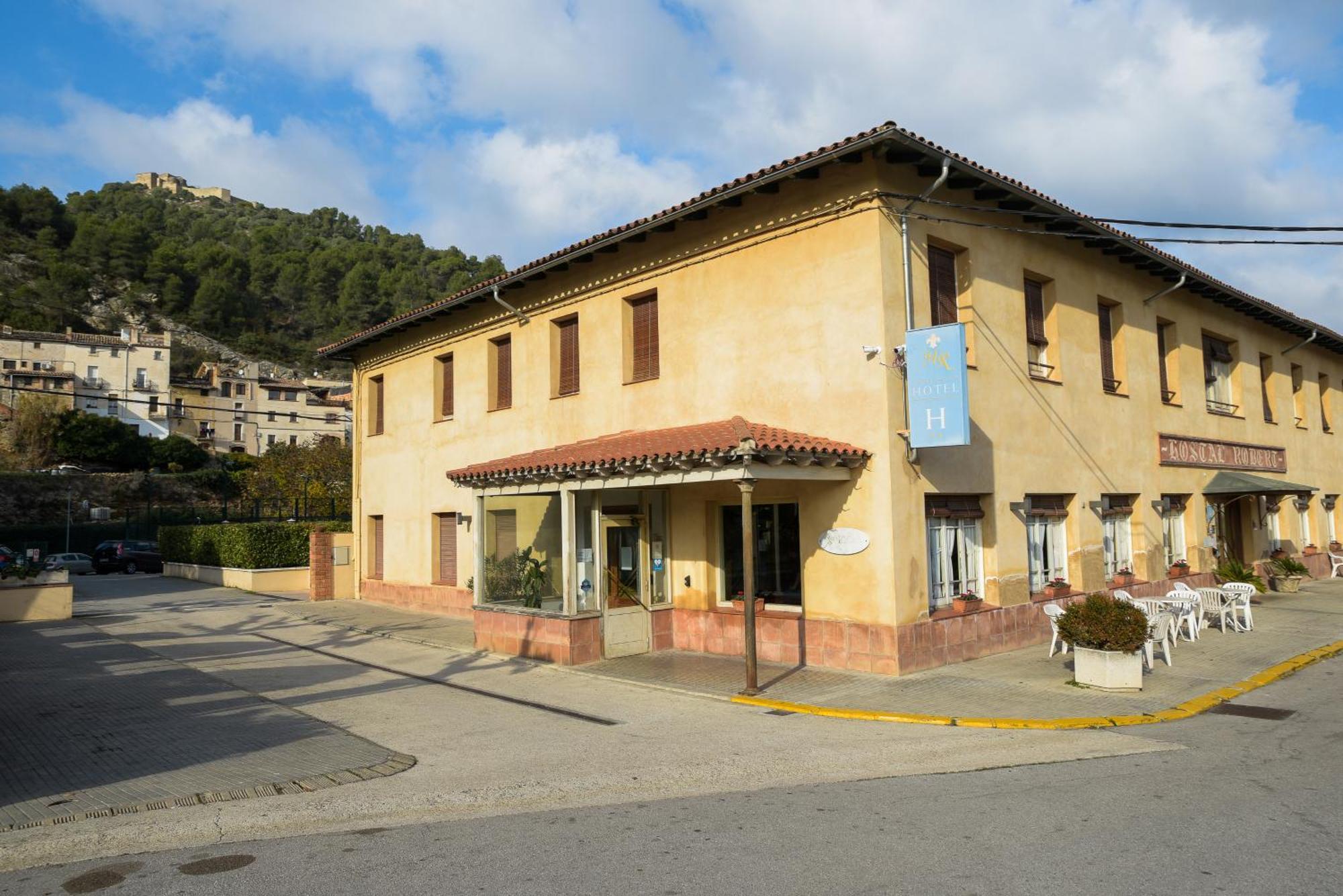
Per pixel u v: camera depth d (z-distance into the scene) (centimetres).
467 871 525
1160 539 1688
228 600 2433
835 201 1192
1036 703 973
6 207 12094
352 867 538
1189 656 1254
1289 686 1076
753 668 1059
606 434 1531
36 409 6400
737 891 480
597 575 1333
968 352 1266
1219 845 538
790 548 1285
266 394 9338
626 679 1184
